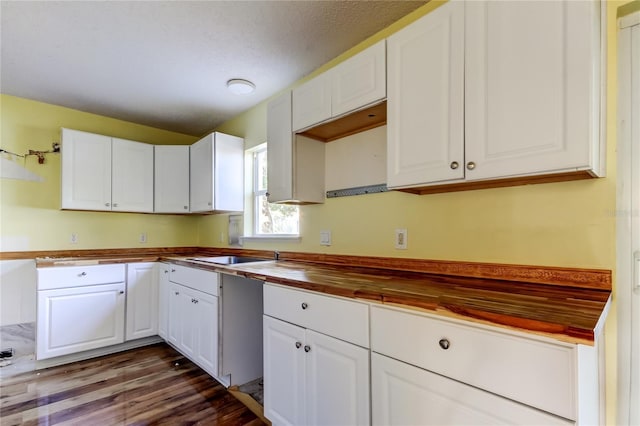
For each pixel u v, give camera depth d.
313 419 1.42
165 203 3.34
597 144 1.09
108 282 2.77
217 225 3.52
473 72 1.23
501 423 0.88
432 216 1.70
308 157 2.19
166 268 2.91
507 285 1.34
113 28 1.90
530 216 1.37
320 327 1.41
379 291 1.22
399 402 1.12
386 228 1.91
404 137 1.46
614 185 1.18
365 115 1.78
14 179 2.82
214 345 2.17
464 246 1.57
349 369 1.28
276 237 2.68
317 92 1.93
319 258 2.31
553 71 1.06
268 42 2.05
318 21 1.85
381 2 1.70
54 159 3.02
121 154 3.17
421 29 1.41
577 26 1.02
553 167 1.05
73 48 2.10
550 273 1.31
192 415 1.86
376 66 1.59
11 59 2.23
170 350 2.90
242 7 1.72
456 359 0.98
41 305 2.47
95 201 2.99
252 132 3.08
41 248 2.93
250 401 2.01
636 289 1.14
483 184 1.42
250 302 2.27
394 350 1.14
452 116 1.29
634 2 1.17
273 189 2.25
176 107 3.07
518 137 1.12
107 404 1.97
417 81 1.41
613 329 1.17
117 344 2.85
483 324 0.92
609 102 1.19
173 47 2.10
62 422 1.79
